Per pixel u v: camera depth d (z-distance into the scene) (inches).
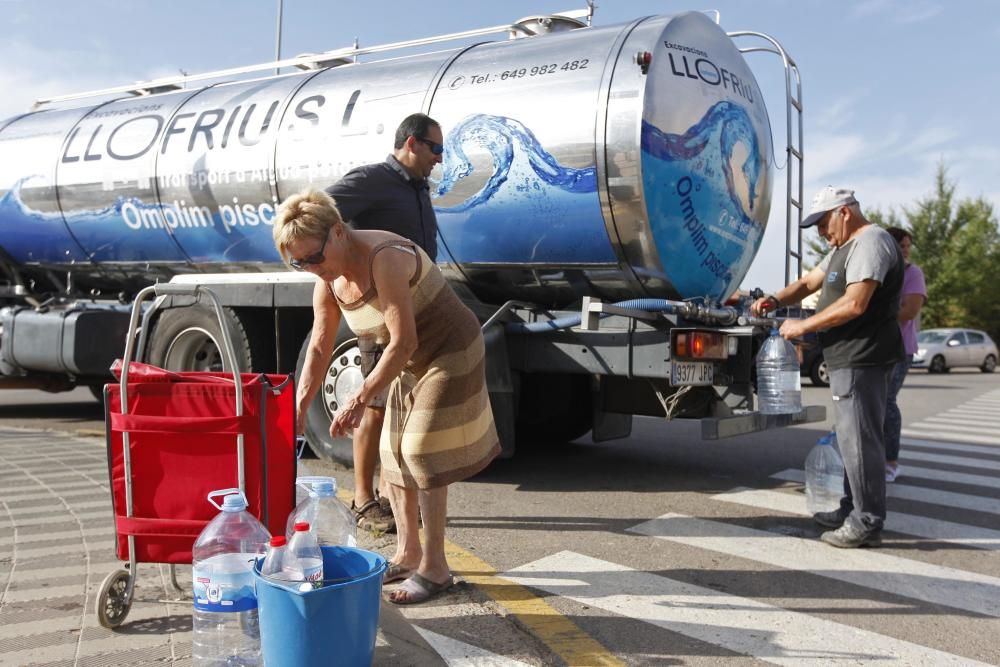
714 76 194.4
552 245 193.6
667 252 187.5
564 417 249.8
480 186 195.6
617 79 181.9
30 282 312.8
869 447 152.7
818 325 150.9
